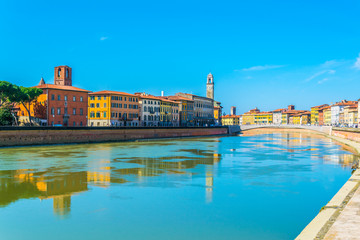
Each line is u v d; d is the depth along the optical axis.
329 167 54.41
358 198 25.55
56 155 68.00
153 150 82.06
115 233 23.28
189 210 28.73
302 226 24.73
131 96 144.50
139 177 44.09
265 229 24.06
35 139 87.12
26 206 29.61
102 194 34.28
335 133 150.75
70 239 22.20
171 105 172.62
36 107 113.12
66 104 116.62
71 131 96.31
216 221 25.88
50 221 25.64
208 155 71.62
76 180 41.59
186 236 22.77
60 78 136.12
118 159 62.81
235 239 22.31
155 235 22.95
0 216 26.78
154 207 29.59
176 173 47.50
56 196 33.25
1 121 102.88
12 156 65.38
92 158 63.91
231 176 45.38
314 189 37.31
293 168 53.03
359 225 18.72
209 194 34.59
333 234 17.14
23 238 22.31
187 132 148.25
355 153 77.81
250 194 34.72
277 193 35.22
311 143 112.81
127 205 30.19
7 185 38.31
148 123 154.88
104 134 106.75
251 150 84.75
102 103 135.12
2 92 97.62
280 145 102.94
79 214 27.44
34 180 41.41
